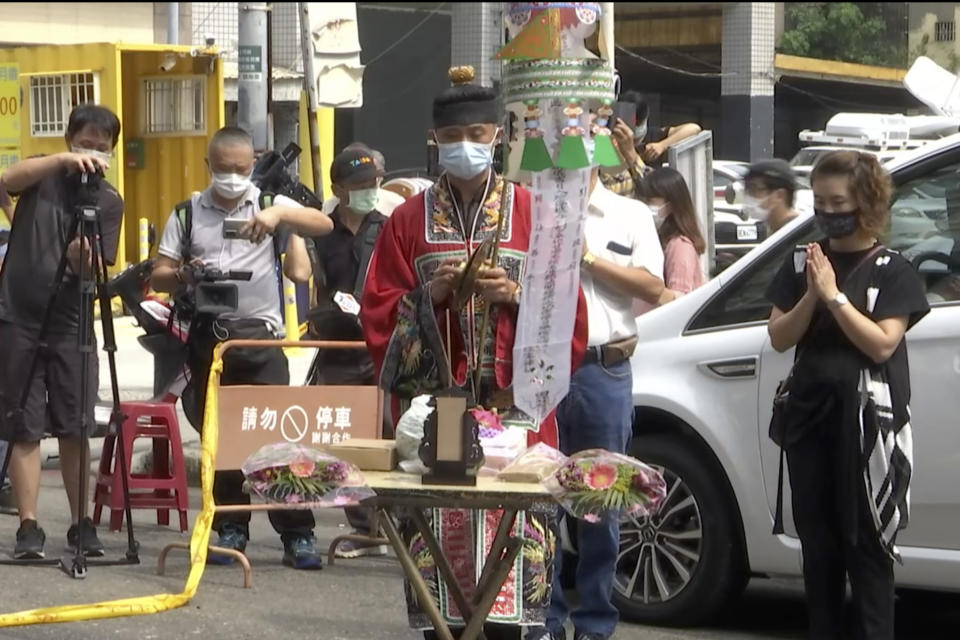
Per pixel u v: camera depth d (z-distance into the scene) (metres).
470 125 6.87
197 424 11.41
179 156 25.69
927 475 8.77
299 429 11.20
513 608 6.76
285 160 12.77
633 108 10.83
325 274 11.84
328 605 10.12
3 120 26.53
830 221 7.59
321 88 17.75
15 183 10.67
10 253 10.81
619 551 9.92
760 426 9.41
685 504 9.77
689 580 9.72
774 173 13.43
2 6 29.02
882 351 7.42
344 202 11.70
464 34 41.16
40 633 9.19
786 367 9.32
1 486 11.73
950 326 8.77
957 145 9.34
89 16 30.20
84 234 10.44
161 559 10.79
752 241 21.06
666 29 47.72
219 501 11.26
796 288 7.80
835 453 7.56
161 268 11.01
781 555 9.36
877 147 31.45
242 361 11.09
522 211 7.09
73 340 10.81
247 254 11.08
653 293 8.48
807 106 51.44
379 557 11.78
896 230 9.34
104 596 10.05
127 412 12.04
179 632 9.30
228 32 31.33
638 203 8.71
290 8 31.50
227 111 29.23
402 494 6.26
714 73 47.59
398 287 7.11
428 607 6.39
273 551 11.96
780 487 7.97
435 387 6.92
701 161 13.84
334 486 6.29
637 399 9.94
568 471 6.25
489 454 6.66
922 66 14.12
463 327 6.96
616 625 9.25
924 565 8.83
